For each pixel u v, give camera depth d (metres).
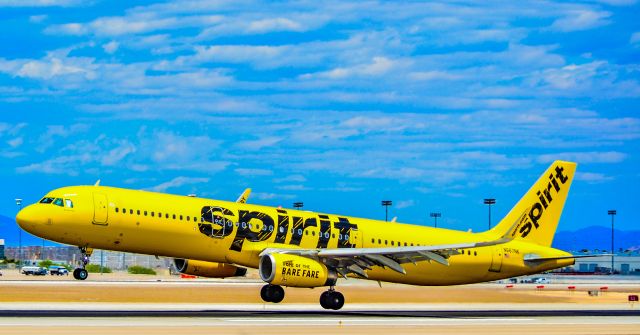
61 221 118.12
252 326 96.44
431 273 142.12
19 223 119.00
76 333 83.94
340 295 128.75
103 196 121.25
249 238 128.12
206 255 126.69
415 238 143.12
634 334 94.50
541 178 152.50
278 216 131.50
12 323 93.56
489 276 148.00
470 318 118.94
